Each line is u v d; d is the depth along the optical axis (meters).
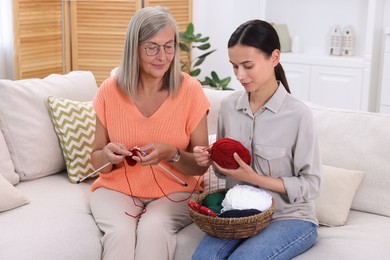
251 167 2.03
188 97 2.21
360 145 2.26
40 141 2.49
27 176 2.47
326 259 1.86
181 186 2.23
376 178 2.21
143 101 2.22
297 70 4.68
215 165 1.99
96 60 3.96
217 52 4.62
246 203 1.85
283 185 1.92
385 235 2.01
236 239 1.90
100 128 2.26
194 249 2.03
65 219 2.12
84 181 2.52
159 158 2.11
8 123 2.46
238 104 2.05
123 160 2.22
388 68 4.27
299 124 1.95
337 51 4.68
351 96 4.49
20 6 3.54
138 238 2.02
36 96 2.54
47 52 3.78
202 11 4.58
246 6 4.66
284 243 1.86
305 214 1.98
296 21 4.92
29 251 1.90
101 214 2.12
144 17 2.11
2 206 2.15
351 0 4.65
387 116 2.29
